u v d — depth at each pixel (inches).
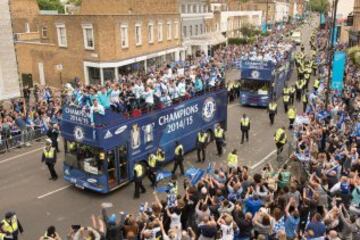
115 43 1462.8
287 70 1622.8
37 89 1305.4
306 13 7042.3
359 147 687.7
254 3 3814.0
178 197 503.2
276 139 809.5
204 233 418.6
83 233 434.3
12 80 1233.4
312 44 2564.0
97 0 1817.2
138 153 713.0
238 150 898.7
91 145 638.5
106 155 642.2
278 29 3814.0
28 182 738.8
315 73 1774.1
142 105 724.0
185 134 846.5
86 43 1467.8
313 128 772.6
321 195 503.5
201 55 2032.5
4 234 480.4
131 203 653.3
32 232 567.5
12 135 927.0
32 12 2130.9
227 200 477.1
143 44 1631.4
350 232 446.9
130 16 1523.1
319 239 407.2
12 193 692.1
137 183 664.4
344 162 625.3
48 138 936.9
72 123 653.3
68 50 1531.7
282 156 809.5
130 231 419.8
